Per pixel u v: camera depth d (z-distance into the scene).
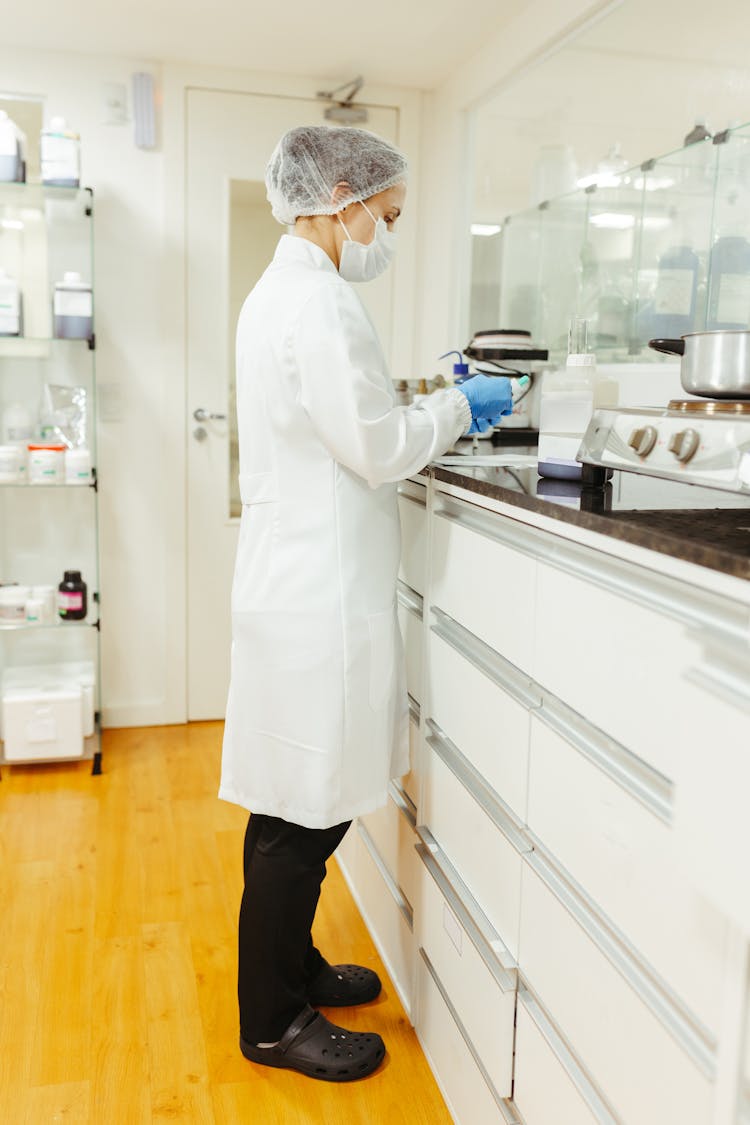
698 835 0.78
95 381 2.89
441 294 3.07
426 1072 1.64
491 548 1.34
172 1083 1.58
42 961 1.90
